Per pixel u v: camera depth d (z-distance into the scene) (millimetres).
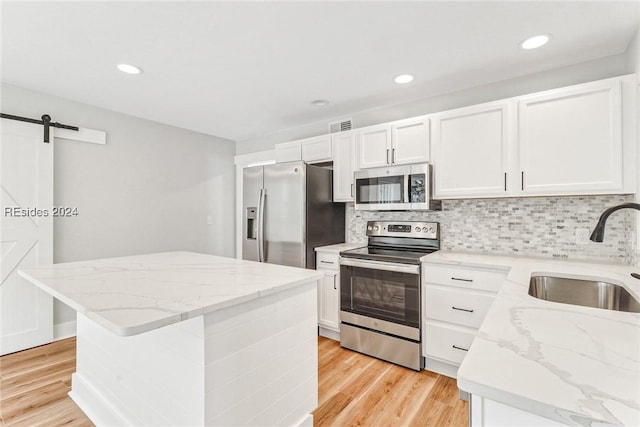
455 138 2393
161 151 3711
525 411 588
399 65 2248
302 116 3449
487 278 2047
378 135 2799
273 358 1479
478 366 663
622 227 2035
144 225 3543
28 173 2662
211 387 1209
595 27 1777
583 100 1914
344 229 3422
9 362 2434
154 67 2293
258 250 3219
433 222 2805
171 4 1593
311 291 1716
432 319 2271
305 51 2064
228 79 2496
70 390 2053
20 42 1953
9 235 2574
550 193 2018
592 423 495
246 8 1623
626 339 793
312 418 1689
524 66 2254
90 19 1717
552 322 918
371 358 2533
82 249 3039
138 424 1510
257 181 3301
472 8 1623
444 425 1725
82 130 3014
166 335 1353
